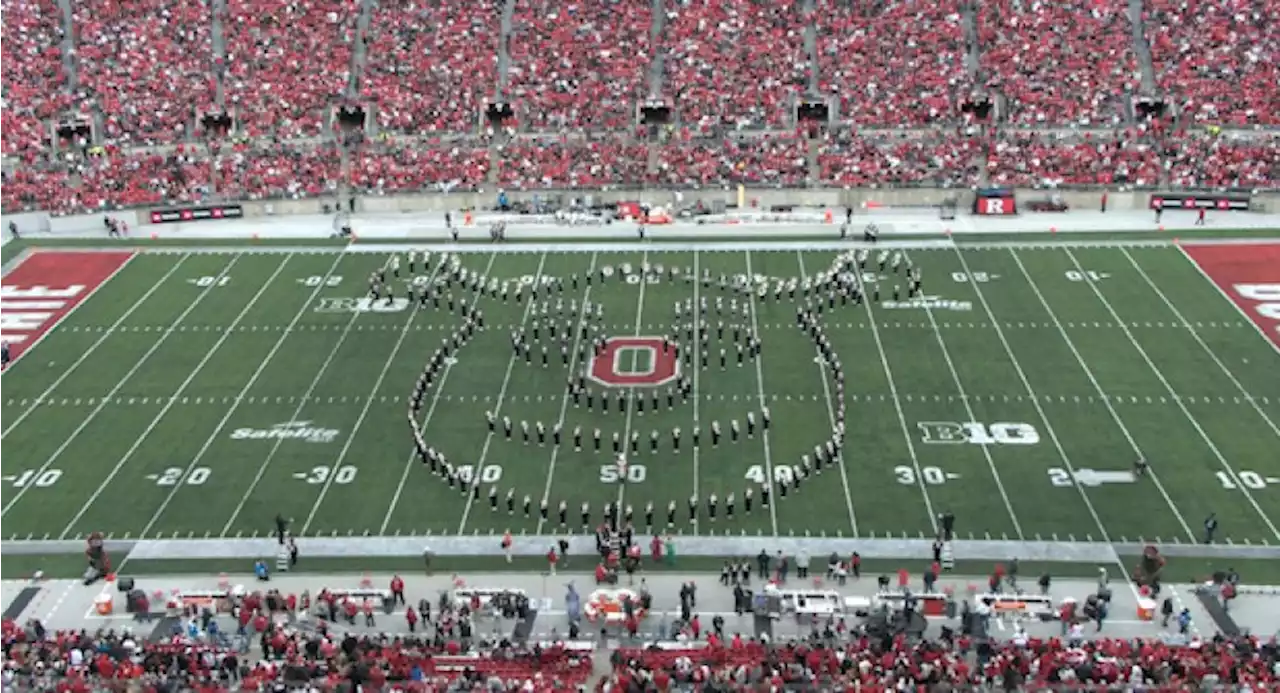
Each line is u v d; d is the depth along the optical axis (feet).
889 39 240.73
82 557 117.08
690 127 230.48
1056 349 155.53
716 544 117.08
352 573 113.91
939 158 219.82
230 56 242.99
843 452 132.36
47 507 125.39
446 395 146.92
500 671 97.45
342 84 239.09
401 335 164.14
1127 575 110.93
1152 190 208.74
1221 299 169.07
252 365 156.35
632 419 140.05
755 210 214.28
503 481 128.16
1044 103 227.20
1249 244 189.06
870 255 189.26
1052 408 140.56
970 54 238.27
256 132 231.50
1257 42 230.27
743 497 124.47
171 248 199.93
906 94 231.91
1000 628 103.71
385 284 181.88
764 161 221.87
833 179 217.56
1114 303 169.07
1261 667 92.68
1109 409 140.15
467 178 221.66
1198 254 185.78
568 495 125.49
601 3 249.55
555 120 232.32
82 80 237.66
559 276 183.73
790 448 133.28
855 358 154.30
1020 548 115.14
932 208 213.25
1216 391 143.43
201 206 214.69
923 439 134.62
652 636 103.91
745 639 102.99
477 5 249.34
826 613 104.58
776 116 231.09
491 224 208.23
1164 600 106.32
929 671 91.61
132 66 240.12
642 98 235.20
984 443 133.49
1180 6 238.07
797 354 155.63
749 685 91.30
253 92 237.45
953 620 104.47
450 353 158.10
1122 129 221.66
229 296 178.91
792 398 144.15
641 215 207.41
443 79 239.30
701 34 244.63
